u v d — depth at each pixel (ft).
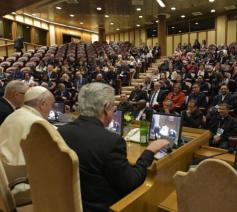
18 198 5.64
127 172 4.06
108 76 29.55
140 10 42.88
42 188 4.05
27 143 4.04
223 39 50.14
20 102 8.09
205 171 3.30
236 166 5.94
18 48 44.27
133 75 33.86
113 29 65.10
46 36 59.41
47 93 6.41
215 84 22.48
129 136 7.29
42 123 3.74
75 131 4.15
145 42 62.28
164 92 21.15
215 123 13.84
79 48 47.62
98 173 4.00
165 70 32.14
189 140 6.93
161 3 37.58
